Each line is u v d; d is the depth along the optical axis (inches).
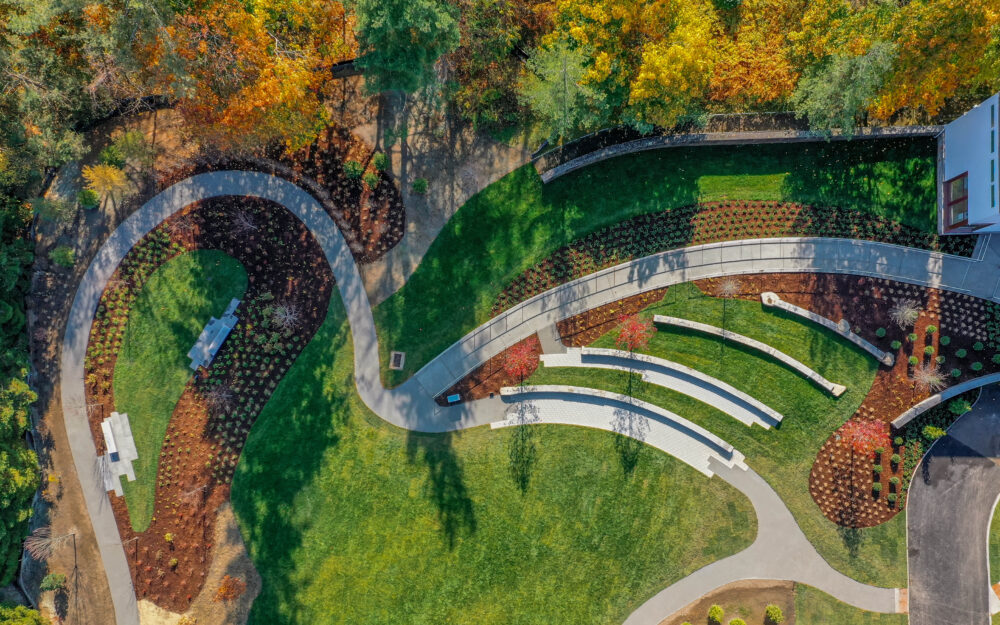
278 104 1111.0
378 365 1352.1
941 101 1202.0
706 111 1307.8
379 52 1091.3
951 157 1266.0
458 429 1346.0
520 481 1334.9
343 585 1323.8
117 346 1344.7
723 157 1342.3
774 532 1325.0
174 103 1334.9
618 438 1342.3
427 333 1355.8
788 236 1332.4
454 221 1363.2
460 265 1359.5
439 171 1360.7
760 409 1325.0
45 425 1334.9
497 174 1359.5
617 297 1349.7
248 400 1343.5
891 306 1316.4
